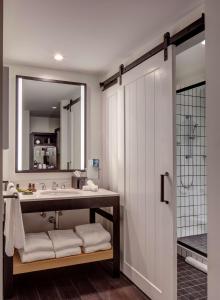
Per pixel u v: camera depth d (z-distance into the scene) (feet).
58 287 8.04
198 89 12.41
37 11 6.03
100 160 10.86
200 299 7.37
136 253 8.12
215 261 4.20
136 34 7.22
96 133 10.84
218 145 4.23
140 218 7.90
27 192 8.61
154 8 5.94
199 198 12.25
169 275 6.48
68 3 5.72
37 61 9.24
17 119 9.53
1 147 3.11
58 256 7.90
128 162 8.64
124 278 8.65
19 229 6.69
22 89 9.66
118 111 9.27
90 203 8.42
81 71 10.33
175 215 6.44
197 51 8.79
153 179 7.26
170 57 6.56
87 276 8.79
